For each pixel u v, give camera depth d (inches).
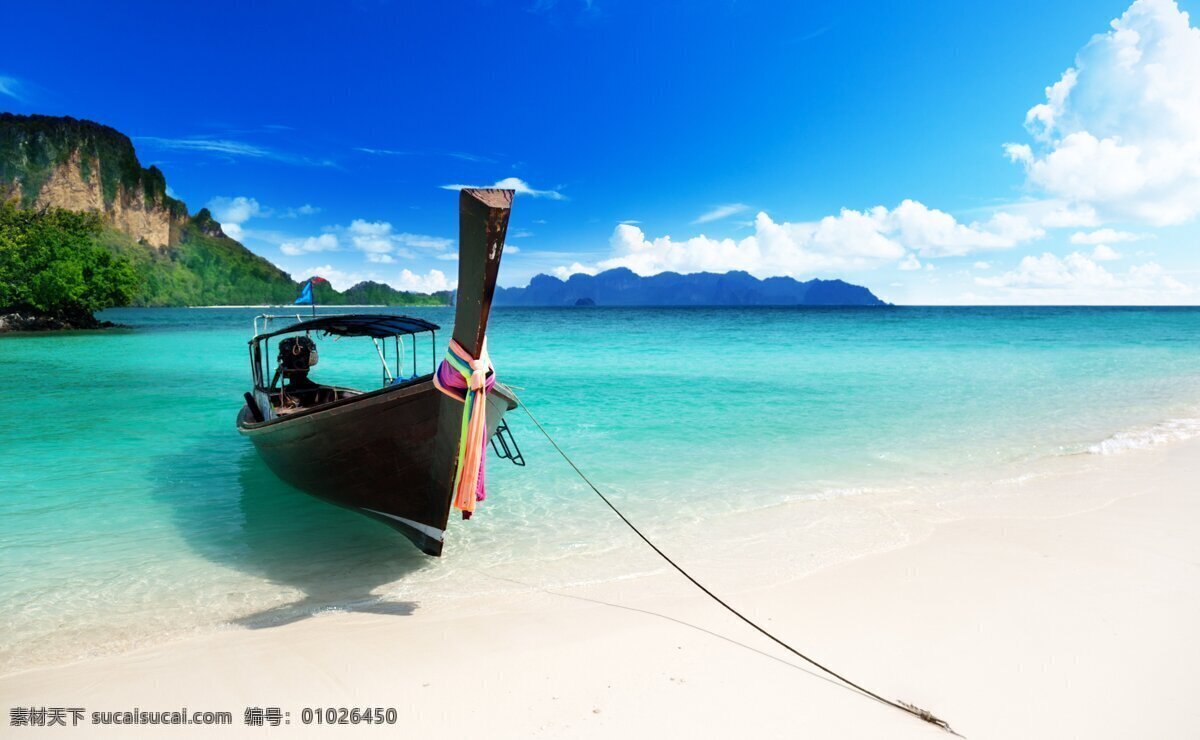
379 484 251.6
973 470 359.9
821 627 181.5
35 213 2133.4
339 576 233.1
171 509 309.4
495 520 290.5
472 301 192.4
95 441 450.0
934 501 304.5
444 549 257.1
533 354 1103.6
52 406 591.5
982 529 263.6
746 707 142.6
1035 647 166.1
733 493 323.3
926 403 576.1
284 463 293.9
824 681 152.9
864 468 366.0
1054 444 419.5
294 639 183.8
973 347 1237.1
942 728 133.3
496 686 154.9
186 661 171.8
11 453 416.5
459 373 208.8
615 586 217.9
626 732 134.0
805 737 131.0
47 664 171.8
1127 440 424.2
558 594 212.4
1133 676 151.4
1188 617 181.8
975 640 170.9
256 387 385.1
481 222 173.8
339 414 240.8
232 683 159.8
